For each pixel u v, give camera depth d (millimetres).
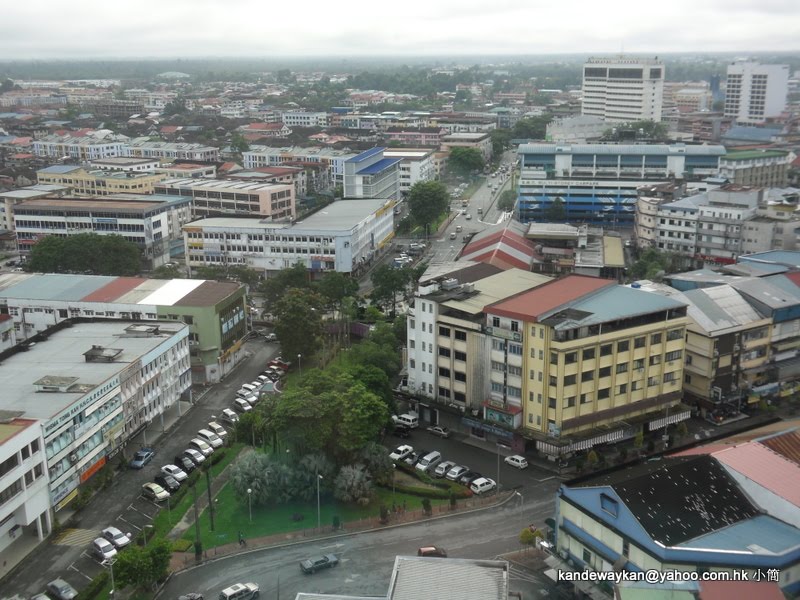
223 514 129125
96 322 175375
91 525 126500
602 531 103062
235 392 179000
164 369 160875
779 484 103875
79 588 110500
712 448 121312
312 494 131500
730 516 101250
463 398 156125
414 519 126312
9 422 119938
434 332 158375
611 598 97750
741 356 163625
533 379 143500
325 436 132250
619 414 146875
